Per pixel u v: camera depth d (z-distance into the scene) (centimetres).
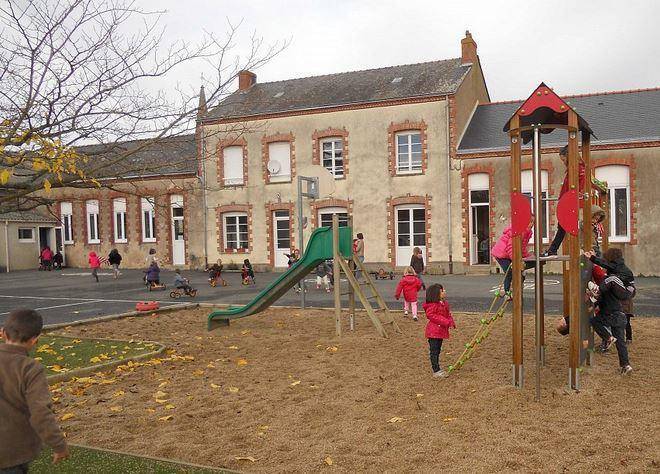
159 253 3127
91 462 473
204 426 579
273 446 518
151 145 746
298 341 1037
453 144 2520
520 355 682
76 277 2800
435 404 631
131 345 1009
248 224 2895
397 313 1346
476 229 2562
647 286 1828
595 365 779
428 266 2545
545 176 2370
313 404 645
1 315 1495
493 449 492
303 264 1144
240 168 2923
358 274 2333
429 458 478
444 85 2611
